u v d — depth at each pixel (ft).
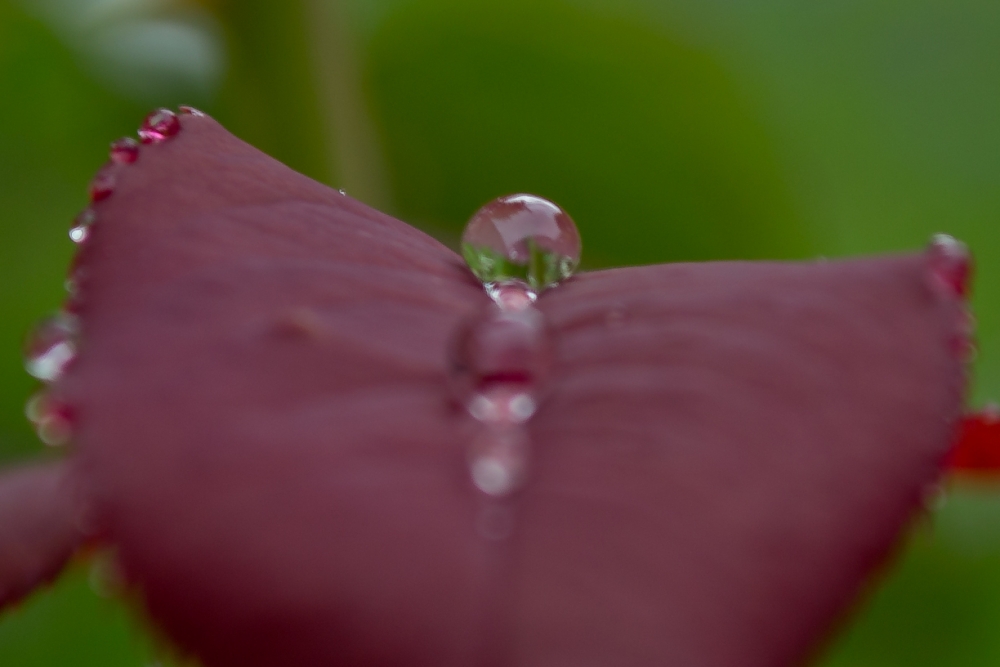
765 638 0.30
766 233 0.61
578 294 0.34
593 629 0.30
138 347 0.33
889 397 0.32
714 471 0.31
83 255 0.34
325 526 0.31
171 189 0.35
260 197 0.35
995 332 0.84
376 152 0.57
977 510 0.61
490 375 0.32
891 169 1.00
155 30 0.56
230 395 0.32
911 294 0.33
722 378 0.32
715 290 0.34
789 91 1.02
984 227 0.96
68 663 0.57
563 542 0.31
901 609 0.61
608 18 0.58
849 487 0.32
